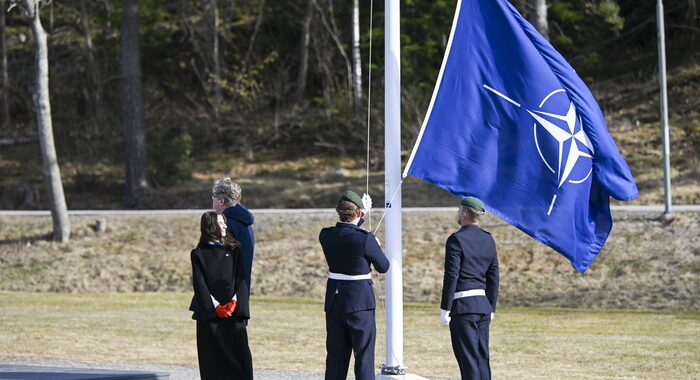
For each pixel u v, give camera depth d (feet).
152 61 300.61
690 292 126.41
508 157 59.00
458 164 58.23
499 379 67.51
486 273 55.98
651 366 73.46
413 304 127.65
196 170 254.88
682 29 284.20
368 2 262.06
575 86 60.18
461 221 56.49
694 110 240.94
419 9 253.03
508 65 59.31
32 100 291.17
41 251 173.37
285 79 280.72
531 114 59.16
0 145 276.62
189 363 75.51
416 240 160.15
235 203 55.42
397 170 57.88
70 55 295.89
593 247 61.26
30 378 51.70
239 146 267.18
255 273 154.51
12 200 241.76
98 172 256.11
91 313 115.85
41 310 119.14
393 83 57.88
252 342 90.63
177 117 275.59
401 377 57.36
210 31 281.13
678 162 209.77
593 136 60.29
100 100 276.00
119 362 75.31
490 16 59.57
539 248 149.79
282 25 302.66
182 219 184.85
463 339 54.49
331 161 250.16
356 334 52.44
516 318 111.75
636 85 263.08
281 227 175.01
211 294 52.75
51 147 178.29
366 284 52.85
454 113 58.59
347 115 254.06
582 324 104.88
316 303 130.31
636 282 133.18
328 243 53.31
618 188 60.80
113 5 289.12
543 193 59.21
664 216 153.38
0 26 293.43
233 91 272.92
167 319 110.01
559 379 67.41
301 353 82.94
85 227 182.09
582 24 253.85
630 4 290.76
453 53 59.06
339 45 265.95
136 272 160.76
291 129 270.87
